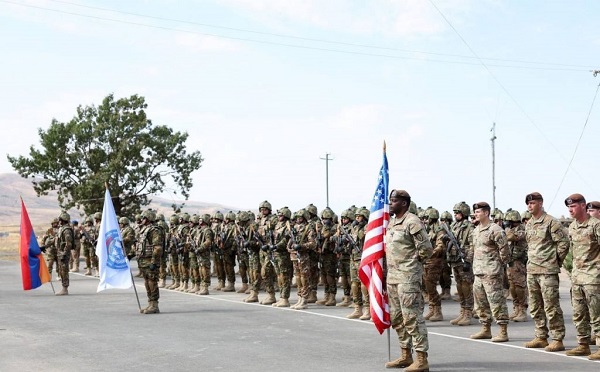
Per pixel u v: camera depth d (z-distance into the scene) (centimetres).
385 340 1169
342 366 952
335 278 1758
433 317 1445
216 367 951
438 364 964
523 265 1453
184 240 2136
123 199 4312
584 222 1016
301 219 1703
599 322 1002
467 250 1395
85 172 4272
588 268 1008
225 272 2152
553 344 1069
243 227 2030
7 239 8225
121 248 1600
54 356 1039
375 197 1012
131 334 1242
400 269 923
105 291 2131
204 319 1445
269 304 1736
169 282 2483
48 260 2617
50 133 4184
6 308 1662
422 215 1712
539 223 1087
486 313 1186
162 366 961
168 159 4375
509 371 914
